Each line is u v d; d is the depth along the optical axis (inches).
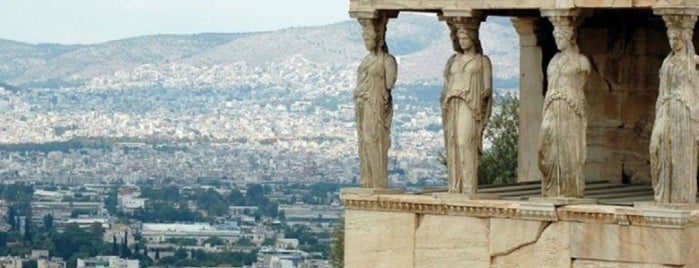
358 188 1217.4
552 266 1164.5
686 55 1136.2
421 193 1213.1
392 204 1205.1
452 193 1195.3
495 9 1187.3
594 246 1152.8
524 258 1172.5
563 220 1160.8
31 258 7377.0
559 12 1160.2
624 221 1142.3
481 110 1192.8
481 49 1202.6
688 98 1133.1
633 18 1283.2
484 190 1233.4
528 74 1320.1
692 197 1139.9
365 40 1211.9
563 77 1162.6
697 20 1165.7
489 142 2108.8
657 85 1291.8
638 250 1141.1
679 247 1130.0
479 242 1184.2
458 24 1187.9
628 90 1300.4
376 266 1213.7
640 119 1296.8
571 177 1163.3
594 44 1307.8
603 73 1305.4
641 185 1286.9
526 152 1322.6
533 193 1222.3
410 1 1197.1
